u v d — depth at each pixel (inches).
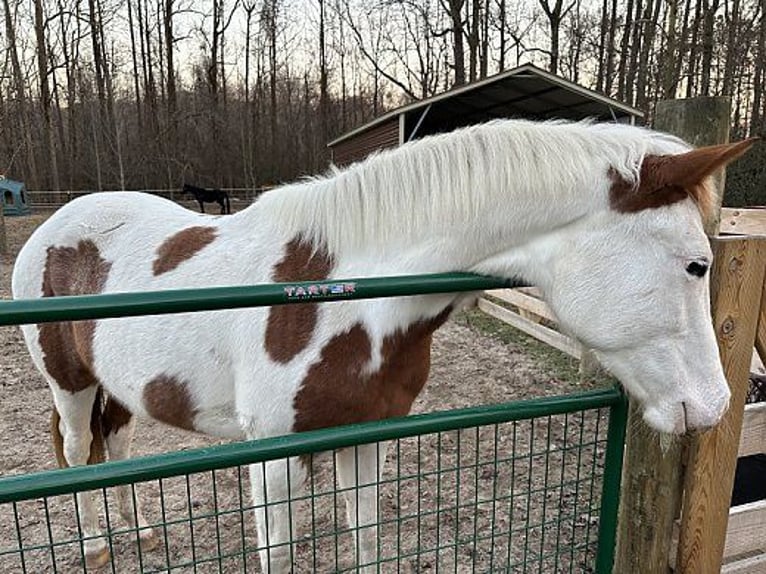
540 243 54.0
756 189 487.2
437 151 57.1
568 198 52.4
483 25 795.4
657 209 50.6
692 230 50.4
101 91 924.6
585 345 54.9
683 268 50.2
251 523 106.3
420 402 161.9
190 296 37.5
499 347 211.6
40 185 934.4
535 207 53.2
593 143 53.8
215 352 67.3
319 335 60.8
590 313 52.1
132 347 72.8
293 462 62.6
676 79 493.0
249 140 1028.5
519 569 92.8
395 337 60.2
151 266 75.1
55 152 861.8
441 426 46.3
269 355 62.3
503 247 54.8
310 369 60.5
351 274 60.8
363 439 43.9
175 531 103.9
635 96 706.2
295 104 1112.2
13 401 157.9
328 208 62.4
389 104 1118.4
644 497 63.2
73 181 946.7
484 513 108.4
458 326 241.9
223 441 135.4
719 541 62.8
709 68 553.0
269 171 1074.1
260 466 63.2
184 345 68.7
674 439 59.3
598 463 120.1
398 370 62.7
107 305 35.4
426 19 812.0
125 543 99.3
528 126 56.5
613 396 54.4
